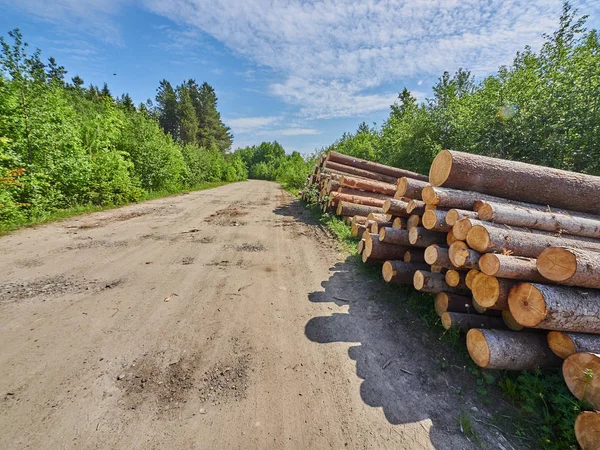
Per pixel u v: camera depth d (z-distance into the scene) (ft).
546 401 6.74
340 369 7.81
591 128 18.13
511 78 26.17
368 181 27.50
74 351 7.89
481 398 7.01
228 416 6.06
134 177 39.14
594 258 6.21
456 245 9.06
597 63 18.26
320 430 5.86
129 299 11.13
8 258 14.74
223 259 16.43
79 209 27.86
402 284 12.96
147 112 47.52
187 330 9.23
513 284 7.48
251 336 9.10
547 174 10.68
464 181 10.64
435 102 35.91
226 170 106.73
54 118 25.32
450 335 9.11
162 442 5.38
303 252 18.51
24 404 6.06
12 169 21.13
